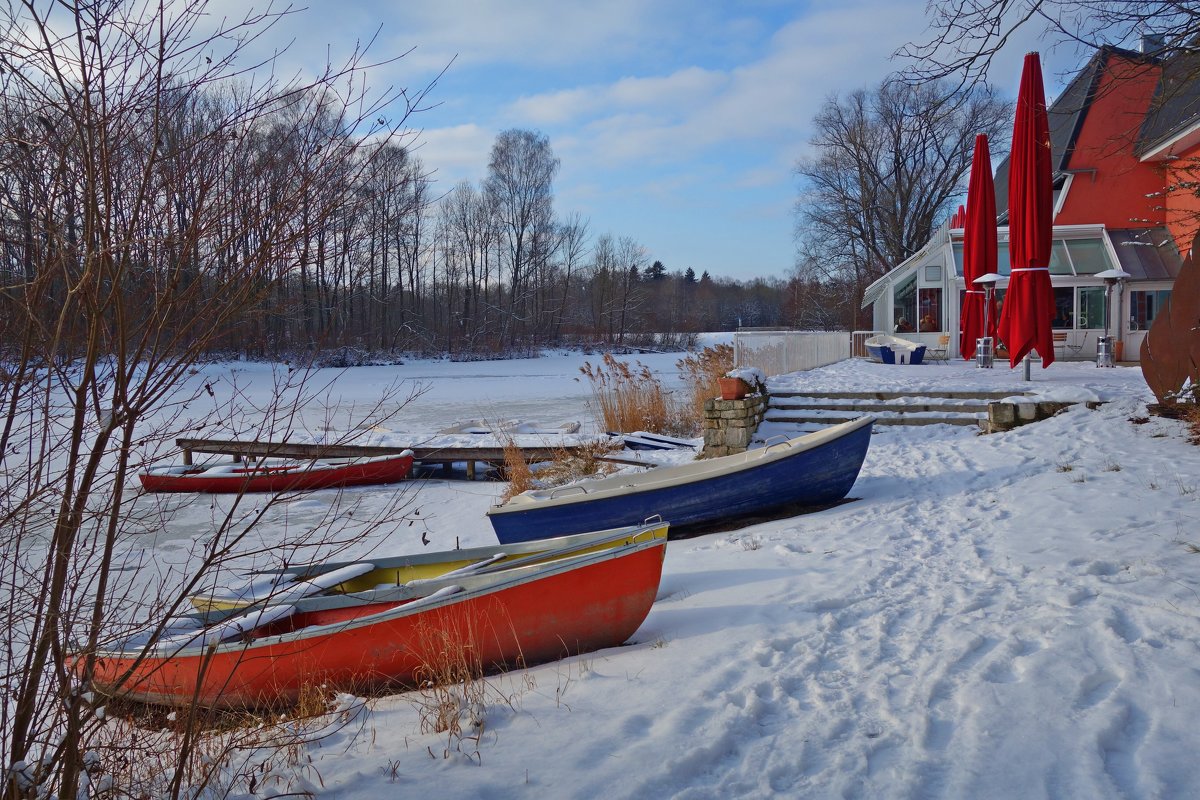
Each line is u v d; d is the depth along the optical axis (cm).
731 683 484
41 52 287
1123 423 1212
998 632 530
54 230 299
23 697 328
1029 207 1459
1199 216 1300
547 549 695
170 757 423
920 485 1079
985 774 364
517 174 6688
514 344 6250
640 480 1081
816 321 5956
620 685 498
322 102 344
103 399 325
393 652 567
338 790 386
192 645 532
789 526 949
